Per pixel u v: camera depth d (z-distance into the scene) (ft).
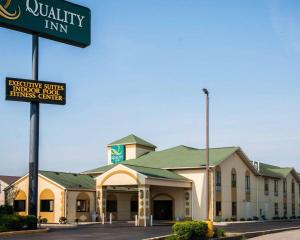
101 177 154.20
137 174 144.25
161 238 84.74
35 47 116.37
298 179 233.55
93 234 99.14
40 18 117.19
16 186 164.55
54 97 116.16
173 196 166.50
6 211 117.80
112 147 203.00
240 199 178.60
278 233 112.88
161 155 184.96
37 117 114.11
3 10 110.63
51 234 99.04
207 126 97.45
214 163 161.79
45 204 157.28
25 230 101.81
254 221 174.91
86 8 127.95
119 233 102.17
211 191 160.15
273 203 205.98
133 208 181.37
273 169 224.53
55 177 160.97
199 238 84.94
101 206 153.99
